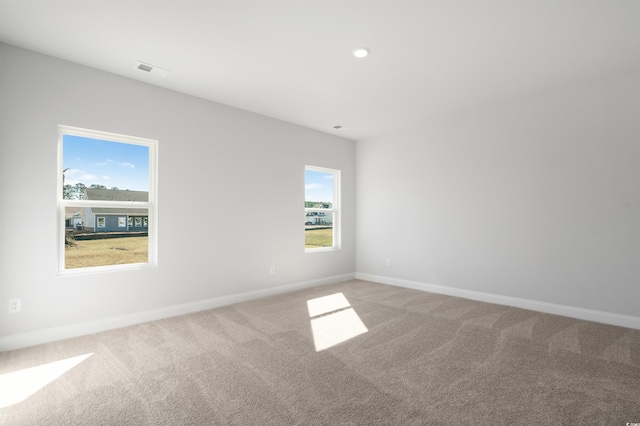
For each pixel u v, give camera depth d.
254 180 4.35
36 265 2.78
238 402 1.89
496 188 4.12
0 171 2.62
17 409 1.83
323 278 5.25
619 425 1.68
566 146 3.59
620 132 3.26
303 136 4.98
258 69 3.12
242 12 2.24
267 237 4.48
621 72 3.18
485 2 2.12
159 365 2.37
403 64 3.01
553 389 2.03
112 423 1.70
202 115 3.85
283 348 2.67
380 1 2.12
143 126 3.39
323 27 2.42
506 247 4.03
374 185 5.56
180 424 1.69
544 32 2.47
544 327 3.18
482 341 2.82
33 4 2.14
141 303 3.35
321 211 5.40
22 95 2.72
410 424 1.69
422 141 4.91
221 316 3.54
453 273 4.53
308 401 1.90
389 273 5.32
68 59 2.92
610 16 2.26
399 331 3.07
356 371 2.27
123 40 2.61
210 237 3.89
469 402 1.89
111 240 3.31
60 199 2.97
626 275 3.22
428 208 4.82
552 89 3.61
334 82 3.41
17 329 2.69
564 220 3.60
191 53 2.82
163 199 3.53
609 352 2.59
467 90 3.63
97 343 2.79
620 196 3.26
